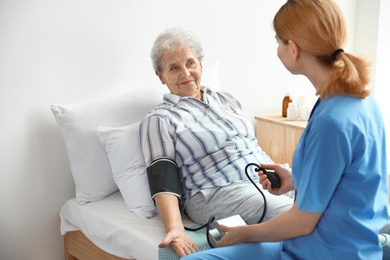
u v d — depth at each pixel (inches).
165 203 64.7
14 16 71.1
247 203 66.7
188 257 51.4
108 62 82.3
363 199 46.8
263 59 106.7
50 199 79.6
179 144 70.9
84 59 79.4
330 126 44.4
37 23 73.5
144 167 72.9
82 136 75.0
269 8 104.7
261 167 62.8
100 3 79.4
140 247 63.3
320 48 46.8
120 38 83.0
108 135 74.0
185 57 75.0
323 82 47.2
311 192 45.3
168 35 75.8
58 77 77.0
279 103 112.5
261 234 50.1
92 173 76.0
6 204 75.2
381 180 50.3
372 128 47.4
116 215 70.9
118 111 78.9
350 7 118.0
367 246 47.3
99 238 70.6
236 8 99.0
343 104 46.1
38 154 77.0
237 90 103.9
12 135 73.9
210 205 69.1
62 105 75.5
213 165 71.6
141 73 87.0
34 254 79.6
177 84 76.4
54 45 75.8
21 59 72.9
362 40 120.0
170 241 58.6
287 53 49.5
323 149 44.6
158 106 77.0
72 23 77.0
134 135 74.4
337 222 46.6
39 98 75.7
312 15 46.2
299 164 48.3
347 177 46.4
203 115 75.9
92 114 76.7
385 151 50.6
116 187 78.7
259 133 104.1
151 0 85.5
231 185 70.1
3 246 76.2
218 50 98.3
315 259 48.0
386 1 114.5
